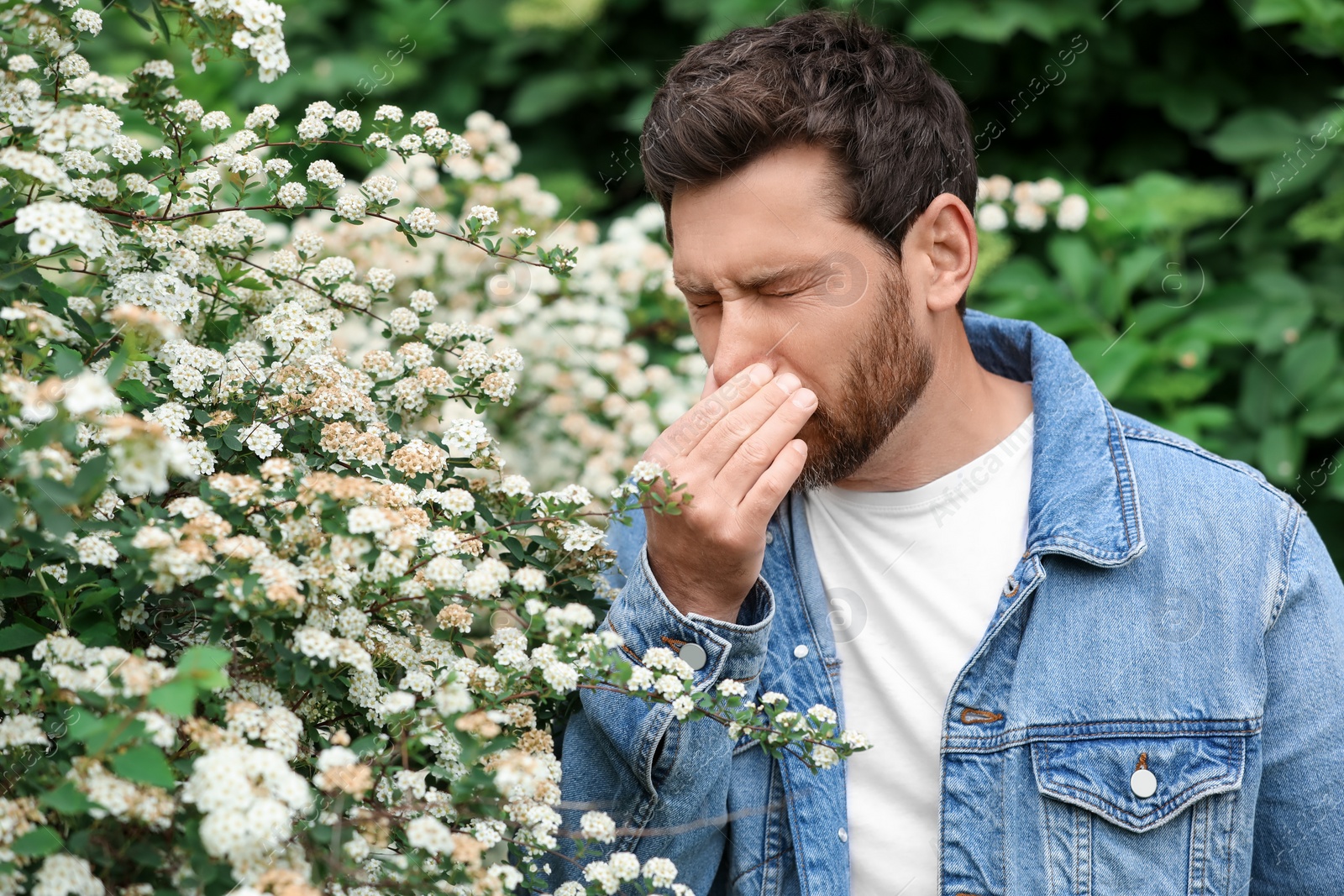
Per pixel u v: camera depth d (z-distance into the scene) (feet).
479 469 3.52
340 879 2.62
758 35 3.61
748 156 3.31
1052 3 9.05
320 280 3.76
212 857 2.36
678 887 2.94
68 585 2.66
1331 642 3.51
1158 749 3.41
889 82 3.53
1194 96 9.29
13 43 2.87
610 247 6.95
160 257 3.30
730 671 3.48
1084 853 3.41
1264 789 3.53
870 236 3.41
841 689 3.77
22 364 2.71
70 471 2.52
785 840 3.68
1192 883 3.38
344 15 10.41
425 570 2.88
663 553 3.43
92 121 2.78
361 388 3.41
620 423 6.55
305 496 2.72
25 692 2.56
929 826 3.66
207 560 2.60
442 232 3.78
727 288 3.41
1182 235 8.64
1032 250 9.04
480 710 2.91
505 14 10.34
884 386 3.49
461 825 2.91
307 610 2.80
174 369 3.07
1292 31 9.27
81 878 2.28
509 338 6.43
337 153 8.84
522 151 10.37
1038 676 3.51
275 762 2.36
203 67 3.02
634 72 10.21
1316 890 3.48
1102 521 3.55
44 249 2.56
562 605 3.39
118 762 2.23
